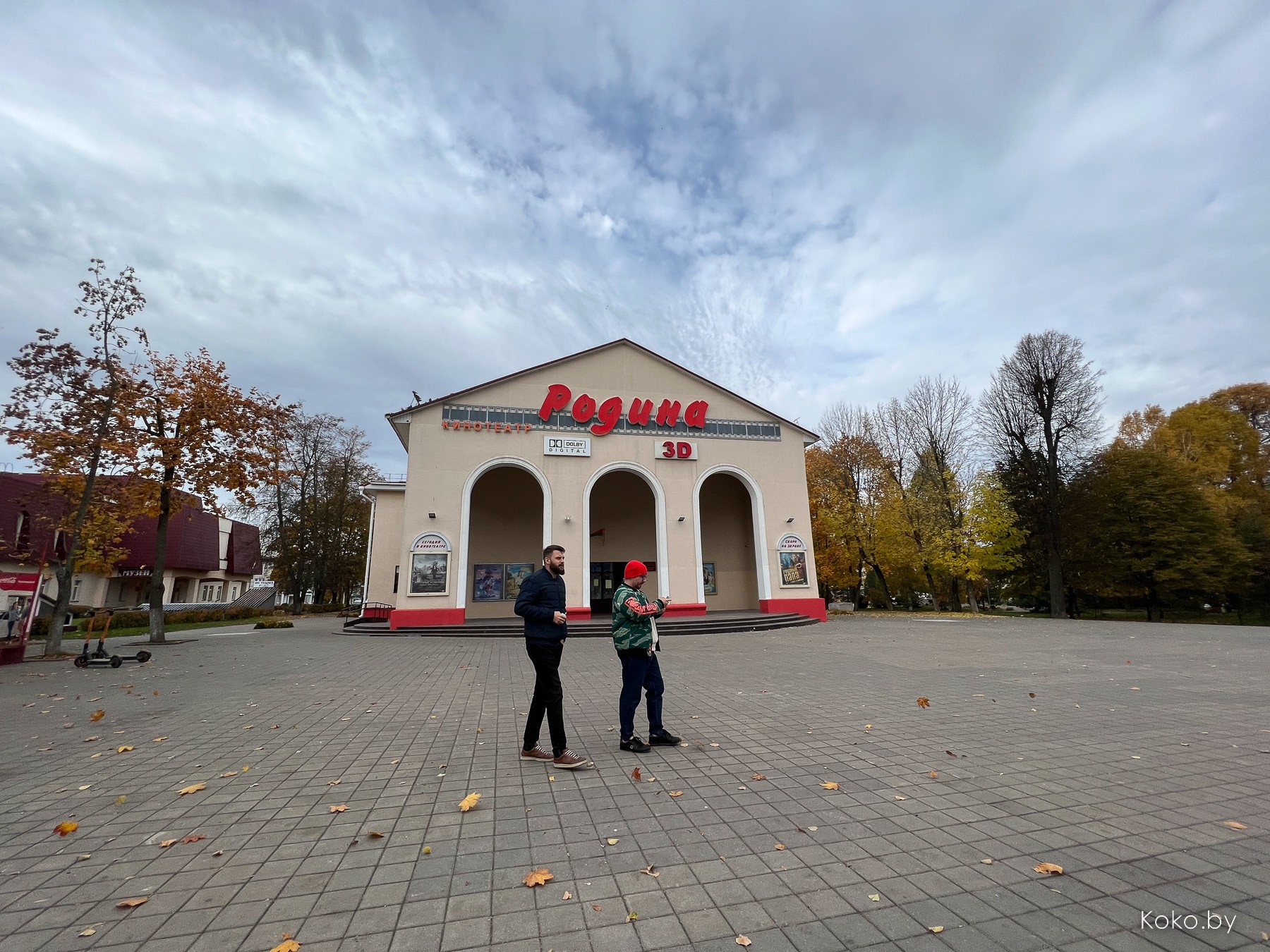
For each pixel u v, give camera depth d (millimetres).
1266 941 2502
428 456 20688
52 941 2570
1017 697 7934
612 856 3348
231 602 51750
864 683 9211
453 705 7723
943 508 29984
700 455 23375
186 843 3572
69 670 11453
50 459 14617
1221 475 31922
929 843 3492
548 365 22422
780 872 3152
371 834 3658
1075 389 29391
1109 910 2754
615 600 5738
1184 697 7754
